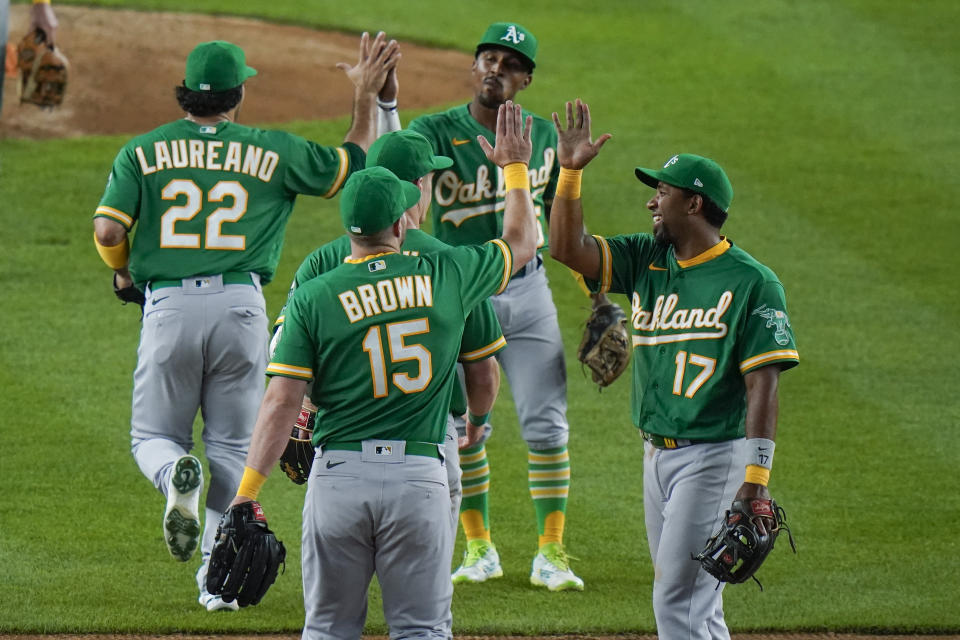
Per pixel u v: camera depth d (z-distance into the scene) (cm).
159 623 2162
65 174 4850
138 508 2712
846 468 3028
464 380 2203
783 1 7362
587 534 2694
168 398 2225
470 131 2530
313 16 6694
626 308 4206
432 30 6662
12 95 5416
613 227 4588
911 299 4150
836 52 6606
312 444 1736
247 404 2261
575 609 2303
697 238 1822
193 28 6338
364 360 1655
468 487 2464
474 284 1744
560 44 6619
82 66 5747
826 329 3922
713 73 6294
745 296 1758
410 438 1667
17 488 2770
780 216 4781
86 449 3003
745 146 5434
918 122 5759
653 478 1841
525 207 1870
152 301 2209
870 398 3469
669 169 1816
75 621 2156
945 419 3334
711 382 1764
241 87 2284
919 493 2889
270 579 1656
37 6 3809
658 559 1798
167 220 2203
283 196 2283
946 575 2467
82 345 3638
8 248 4262
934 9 7219
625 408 3453
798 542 2634
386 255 1711
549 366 2494
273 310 3922
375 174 1714
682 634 1777
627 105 5834
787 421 3316
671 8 7275
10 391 3309
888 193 5025
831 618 2275
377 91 2388
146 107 5494
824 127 5672
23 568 2388
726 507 1775
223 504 2250
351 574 1680
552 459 2469
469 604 2327
